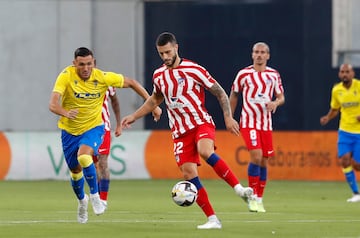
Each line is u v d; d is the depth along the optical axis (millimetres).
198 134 33219
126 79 36188
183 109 33344
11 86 92125
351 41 83562
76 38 91250
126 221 37250
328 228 34250
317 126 84062
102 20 90688
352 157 53438
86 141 35125
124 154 72312
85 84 35125
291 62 84375
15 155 72125
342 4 83500
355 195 52156
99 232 32594
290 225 35469
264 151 45469
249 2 85062
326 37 83750
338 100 54531
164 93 33594
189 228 33906
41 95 92188
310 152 70438
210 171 72750
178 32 86938
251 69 46094
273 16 84688
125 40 90125
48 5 91688
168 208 45375
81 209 36250
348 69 53688
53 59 91875
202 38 86250
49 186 65000
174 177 71938
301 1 84188
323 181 70062
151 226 34781
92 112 35500
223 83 85812
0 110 92250
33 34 91875
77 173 35844
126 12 89938
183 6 86688
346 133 53594
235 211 43594
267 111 45562
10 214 41312
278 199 52906
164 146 72125
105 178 43500
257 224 35844
